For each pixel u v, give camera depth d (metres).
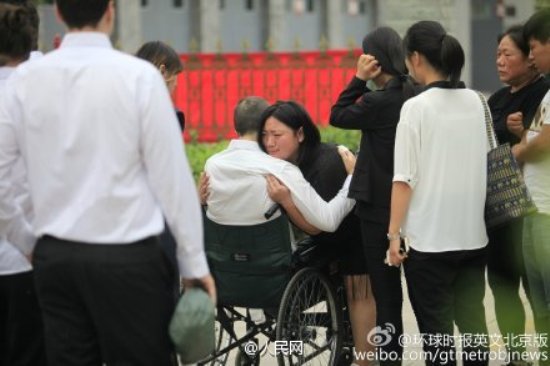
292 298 14.93
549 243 14.81
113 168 10.58
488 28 52.22
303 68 34.72
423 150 13.89
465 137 13.96
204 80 35.19
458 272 14.43
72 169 10.69
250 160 14.68
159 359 11.05
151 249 10.77
